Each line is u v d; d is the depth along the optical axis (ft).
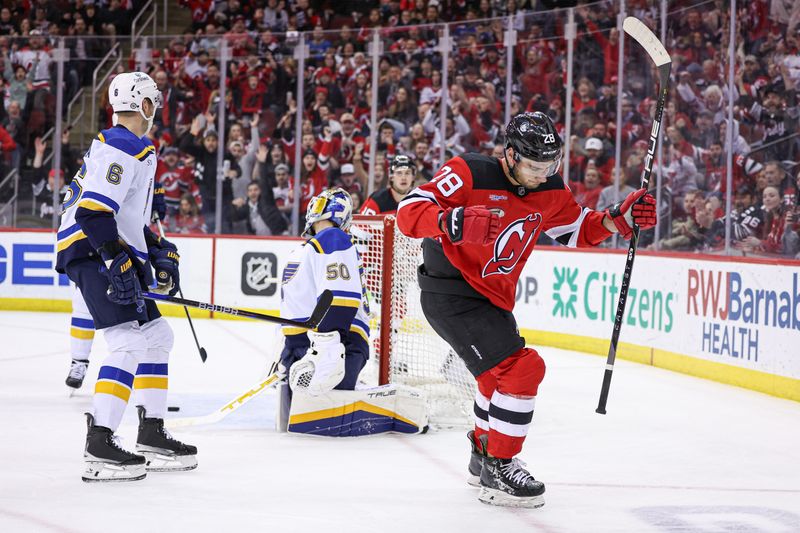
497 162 12.97
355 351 18.56
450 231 11.76
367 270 21.42
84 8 57.06
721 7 32.35
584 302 33.37
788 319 23.52
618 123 36.42
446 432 18.94
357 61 42.65
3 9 57.21
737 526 12.36
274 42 43.16
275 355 18.48
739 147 31.40
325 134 43.09
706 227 32.68
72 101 44.42
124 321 13.88
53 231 43.37
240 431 18.37
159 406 14.83
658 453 17.22
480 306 13.26
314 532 11.62
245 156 43.50
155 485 13.87
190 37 43.65
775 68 30.50
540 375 13.09
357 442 17.66
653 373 28.22
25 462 15.21
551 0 51.19
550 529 12.09
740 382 25.46
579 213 13.91
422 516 12.55
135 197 14.19
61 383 24.06
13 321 38.99
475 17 53.06
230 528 11.70
